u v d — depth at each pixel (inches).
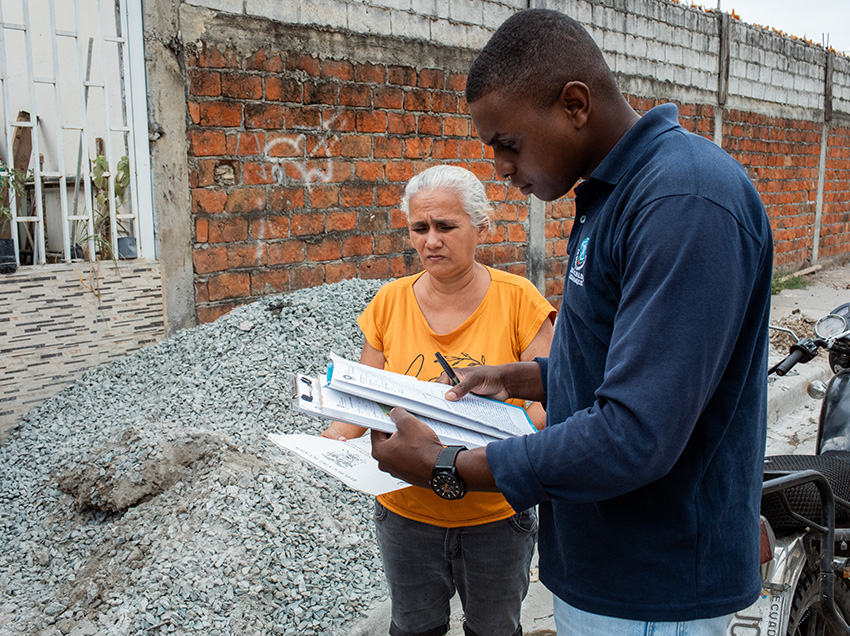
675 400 45.1
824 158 458.0
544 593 123.3
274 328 173.0
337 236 210.2
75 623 100.9
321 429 146.6
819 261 471.5
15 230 162.2
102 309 170.6
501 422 67.3
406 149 224.2
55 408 160.2
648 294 46.8
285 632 97.7
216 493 116.6
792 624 81.0
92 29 186.1
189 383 156.3
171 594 100.7
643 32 304.5
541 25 52.8
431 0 224.8
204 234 184.7
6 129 165.2
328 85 202.4
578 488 48.7
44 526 125.3
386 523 80.8
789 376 225.5
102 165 175.3
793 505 82.7
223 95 183.2
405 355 83.6
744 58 370.6
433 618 84.2
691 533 52.4
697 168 47.8
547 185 57.2
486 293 82.7
